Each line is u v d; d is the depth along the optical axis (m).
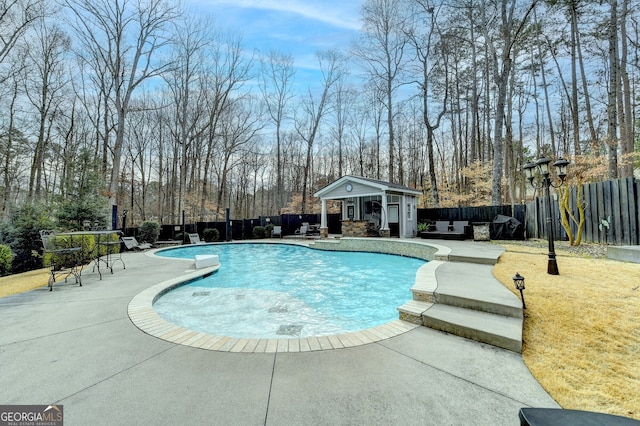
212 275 7.39
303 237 16.33
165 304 5.07
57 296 4.75
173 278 6.22
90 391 2.12
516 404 1.99
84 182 11.12
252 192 33.28
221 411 1.90
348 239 11.78
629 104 12.49
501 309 3.44
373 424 1.79
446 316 3.41
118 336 3.15
